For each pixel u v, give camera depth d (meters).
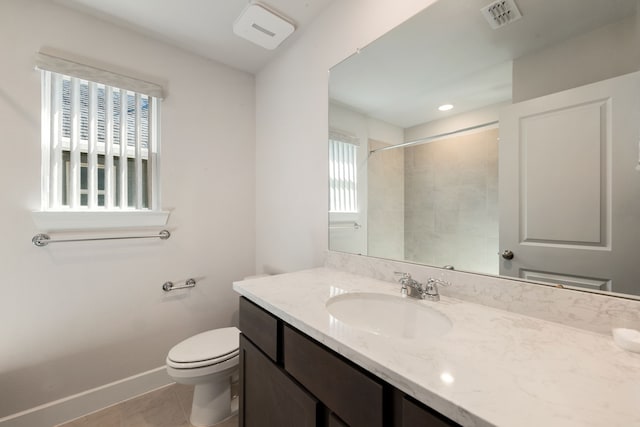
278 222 1.94
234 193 2.09
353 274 1.34
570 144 0.76
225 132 2.04
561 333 0.69
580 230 0.74
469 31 0.98
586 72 0.74
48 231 1.41
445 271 1.01
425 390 0.47
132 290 1.66
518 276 0.85
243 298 1.12
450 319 0.78
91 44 1.52
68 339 1.47
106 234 1.57
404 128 1.19
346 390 0.64
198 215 1.92
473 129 0.98
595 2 0.73
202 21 1.58
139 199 1.70
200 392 1.43
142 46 1.69
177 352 1.37
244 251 2.14
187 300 1.88
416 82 1.14
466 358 0.56
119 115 1.63
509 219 0.88
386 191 1.25
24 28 1.35
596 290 0.72
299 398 0.78
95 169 1.55
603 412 0.40
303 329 0.76
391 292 1.03
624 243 0.68
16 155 1.33
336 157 1.48
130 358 1.65
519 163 0.86
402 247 1.19
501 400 0.43
